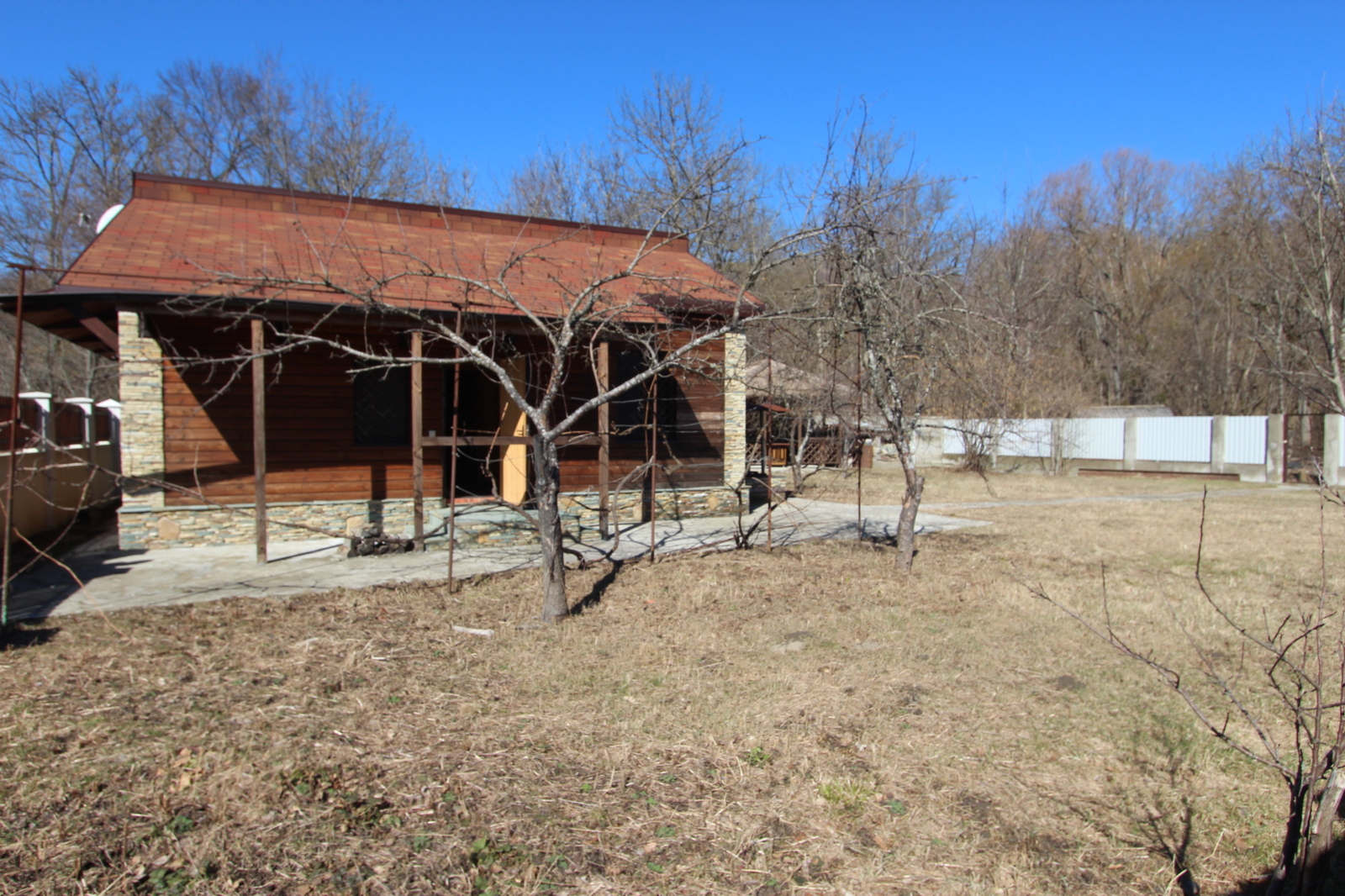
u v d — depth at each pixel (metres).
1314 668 5.89
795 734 4.73
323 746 4.48
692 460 13.89
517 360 12.25
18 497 11.15
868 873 3.40
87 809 3.77
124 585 8.40
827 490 18.95
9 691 5.26
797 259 9.34
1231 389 29.67
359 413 11.90
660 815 3.82
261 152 31.59
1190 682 5.68
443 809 3.85
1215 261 31.36
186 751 4.38
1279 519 14.59
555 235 15.04
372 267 11.34
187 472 10.82
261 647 6.29
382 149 30.97
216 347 10.93
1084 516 15.02
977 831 3.75
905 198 9.44
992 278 24.48
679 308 9.60
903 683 5.62
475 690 5.42
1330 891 3.30
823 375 11.33
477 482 14.60
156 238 11.06
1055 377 28.81
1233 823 3.86
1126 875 3.44
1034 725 4.92
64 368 26.12
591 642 6.50
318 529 10.71
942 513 15.52
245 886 3.23
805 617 7.34
